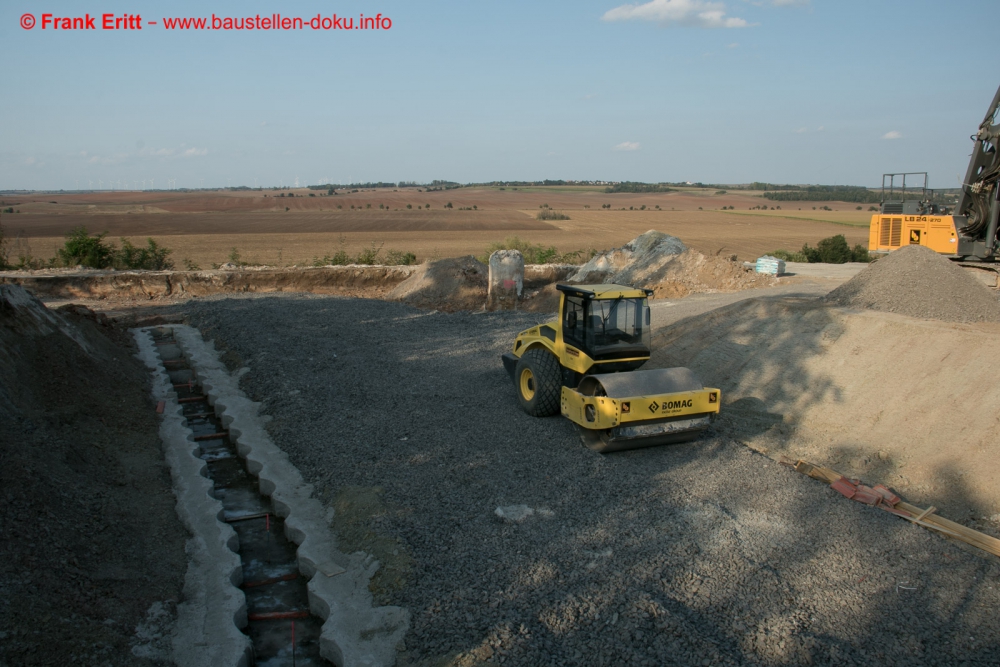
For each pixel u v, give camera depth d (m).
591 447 8.51
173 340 16.00
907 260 11.62
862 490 7.17
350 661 4.82
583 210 126.44
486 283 22.53
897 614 5.23
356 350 13.87
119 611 5.24
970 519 6.77
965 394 8.12
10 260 38.22
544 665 4.67
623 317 8.95
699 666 4.63
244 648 5.07
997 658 4.73
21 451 6.70
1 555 5.22
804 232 73.12
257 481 8.48
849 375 9.53
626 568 5.82
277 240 62.41
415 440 8.94
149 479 7.87
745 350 11.30
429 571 5.85
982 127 15.92
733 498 7.21
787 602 5.38
